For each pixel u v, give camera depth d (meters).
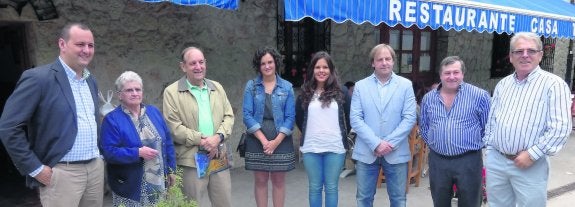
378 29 7.66
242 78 6.17
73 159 2.91
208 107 3.57
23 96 2.70
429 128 3.70
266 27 6.30
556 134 3.02
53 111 2.79
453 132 3.54
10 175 5.84
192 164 3.50
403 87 3.76
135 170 3.13
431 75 8.90
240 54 6.09
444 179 3.67
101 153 3.14
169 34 5.44
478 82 9.56
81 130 2.93
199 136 3.43
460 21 4.92
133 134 3.11
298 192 5.25
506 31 5.50
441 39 8.78
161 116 3.35
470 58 9.28
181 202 2.55
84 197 3.09
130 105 3.14
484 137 3.52
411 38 8.38
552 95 3.03
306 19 6.76
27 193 5.18
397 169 3.82
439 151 3.64
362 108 3.81
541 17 6.02
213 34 5.81
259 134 3.84
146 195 3.17
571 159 6.90
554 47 10.97
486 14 5.20
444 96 3.62
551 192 5.32
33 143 2.85
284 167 3.92
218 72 5.92
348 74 7.27
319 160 3.89
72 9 4.71
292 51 6.69
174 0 3.29
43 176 2.80
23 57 4.77
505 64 10.07
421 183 5.55
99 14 4.89
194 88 3.52
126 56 5.13
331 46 6.96
